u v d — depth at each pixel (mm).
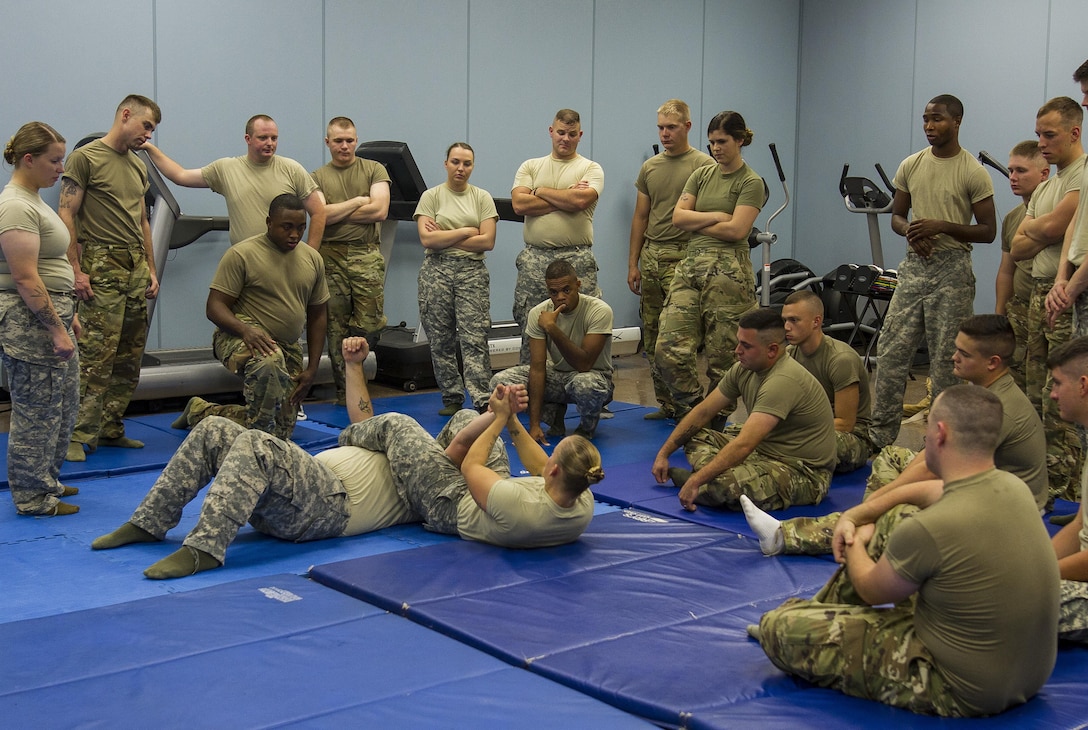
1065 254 3928
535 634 2596
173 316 6695
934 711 2137
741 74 9688
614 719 2137
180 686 2262
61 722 2080
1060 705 2188
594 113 8672
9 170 6051
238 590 2920
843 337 9188
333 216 5898
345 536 3559
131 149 4715
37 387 3680
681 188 5746
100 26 6277
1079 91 8117
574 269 5504
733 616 2762
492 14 7965
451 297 5848
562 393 5285
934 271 4828
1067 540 2689
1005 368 3494
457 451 3570
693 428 4152
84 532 3590
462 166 5805
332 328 6121
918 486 2545
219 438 3441
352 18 7266
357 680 2307
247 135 5453
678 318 5293
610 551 3346
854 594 2400
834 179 9945
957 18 8852
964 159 4789
